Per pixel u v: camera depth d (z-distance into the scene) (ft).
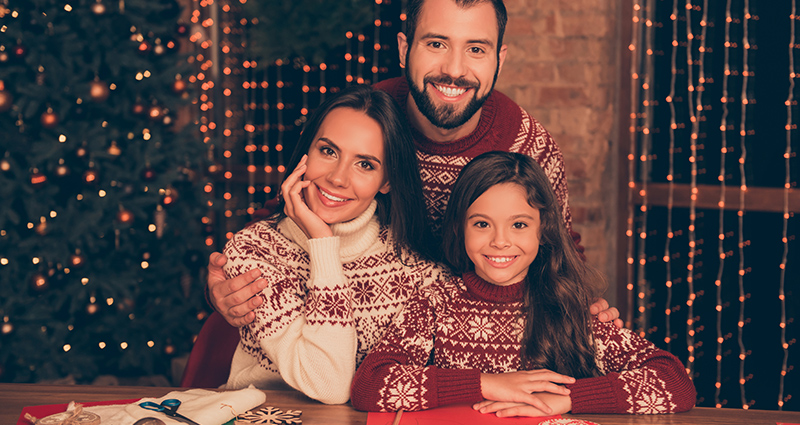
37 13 8.57
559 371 4.17
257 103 12.01
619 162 9.54
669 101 9.29
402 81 5.31
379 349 4.02
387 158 4.19
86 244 9.26
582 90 9.04
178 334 10.22
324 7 9.60
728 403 9.18
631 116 9.39
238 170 12.01
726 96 8.80
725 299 9.11
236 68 11.94
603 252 9.44
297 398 4.01
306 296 4.41
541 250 4.25
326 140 4.10
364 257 4.47
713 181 9.21
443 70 4.40
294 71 11.73
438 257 4.62
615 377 3.88
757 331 8.93
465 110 4.55
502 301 4.20
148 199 9.34
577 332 4.16
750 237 8.91
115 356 9.83
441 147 4.98
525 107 9.25
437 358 4.23
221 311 4.34
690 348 8.91
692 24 9.05
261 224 4.61
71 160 9.02
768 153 8.79
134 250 9.81
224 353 5.54
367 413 3.77
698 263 9.32
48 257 8.67
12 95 8.56
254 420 3.59
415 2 4.44
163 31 9.66
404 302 4.48
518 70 9.22
